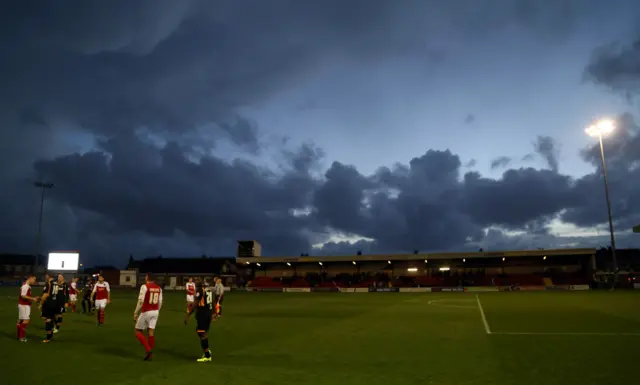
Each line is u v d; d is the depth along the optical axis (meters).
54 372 9.76
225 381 8.87
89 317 23.39
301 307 32.06
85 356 11.72
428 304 33.88
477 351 12.19
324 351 12.43
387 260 70.56
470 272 70.69
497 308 28.12
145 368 10.16
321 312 27.14
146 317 11.30
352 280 73.62
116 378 9.18
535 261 68.62
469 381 8.77
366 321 21.11
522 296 43.94
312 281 74.19
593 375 9.15
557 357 11.12
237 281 75.75
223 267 87.94
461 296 47.12
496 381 8.74
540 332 15.97
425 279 71.38
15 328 17.94
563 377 9.01
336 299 44.59
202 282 11.45
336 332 16.84
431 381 8.80
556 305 29.86
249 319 22.58
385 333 16.42
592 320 19.80
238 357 11.54
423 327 18.23
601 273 65.56
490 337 14.92
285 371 9.78
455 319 21.48
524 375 9.22
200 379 9.05
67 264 54.62
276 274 76.62
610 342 13.46
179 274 85.88
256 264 76.62
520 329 16.92
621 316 21.52
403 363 10.60
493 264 70.00
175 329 17.88
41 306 14.48
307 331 17.23
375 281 72.75
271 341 14.49
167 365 10.50
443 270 71.75
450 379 8.95
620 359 10.76
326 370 9.87
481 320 20.69
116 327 18.64
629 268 75.81
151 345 11.26
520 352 11.91
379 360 11.00
